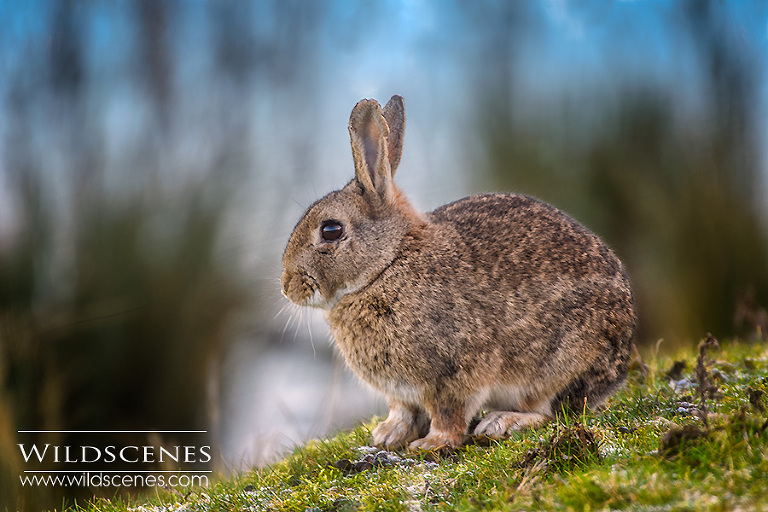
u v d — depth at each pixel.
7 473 9.03
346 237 6.95
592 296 6.95
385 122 6.95
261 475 6.96
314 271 7.02
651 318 13.73
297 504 5.71
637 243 14.63
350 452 6.84
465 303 6.77
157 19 15.94
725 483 4.54
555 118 16.75
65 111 14.47
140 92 15.60
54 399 10.52
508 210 7.29
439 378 6.76
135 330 11.66
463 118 17.62
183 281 12.17
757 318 9.41
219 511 5.95
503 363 6.81
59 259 12.25
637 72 17.12
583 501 4.61
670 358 8.94
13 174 13.35
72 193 12.98
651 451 5.23
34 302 11.85
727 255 14.02
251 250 12.95
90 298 11.84
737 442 4.99
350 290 6.99
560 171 15.90
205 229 12.77
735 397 6.44
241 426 11.37
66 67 15.03
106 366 11.41
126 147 13.95
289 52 18.36
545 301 6.84
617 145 15.95
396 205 7.13
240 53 17.55
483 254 6.93
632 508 4.45
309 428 10.77
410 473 5.91
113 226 12.49
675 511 4.34
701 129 16.11
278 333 13.09
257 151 14.83
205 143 14.92
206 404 11.54
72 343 11.45
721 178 15.02
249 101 16.89
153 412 11.45
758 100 17.02
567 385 6.93
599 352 6.99
